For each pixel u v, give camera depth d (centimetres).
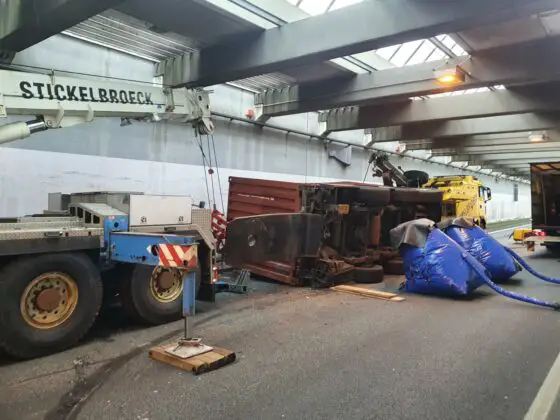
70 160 989
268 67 931
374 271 895
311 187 890
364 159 2058
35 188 927
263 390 380
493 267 884
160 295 588
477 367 437
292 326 578
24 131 563
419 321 608
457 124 1766
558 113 1572
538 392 376
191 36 943
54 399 362
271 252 691
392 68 1155
